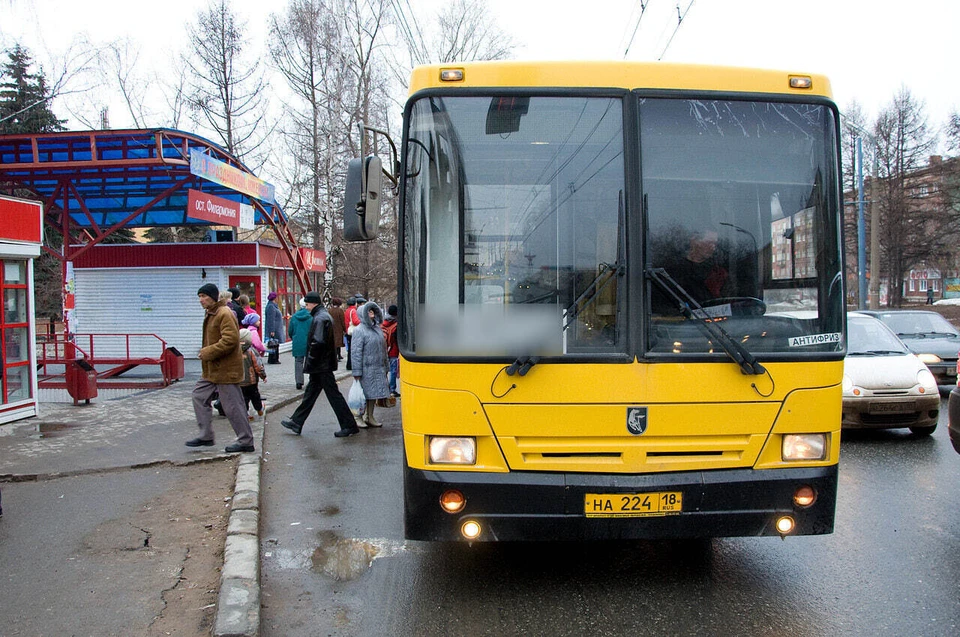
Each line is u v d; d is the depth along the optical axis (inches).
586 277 163.3
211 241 898.7
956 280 2719.0
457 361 160.1
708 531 159.6
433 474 159.3
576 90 168.7
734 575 184.9
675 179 167.6
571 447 159.0
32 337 401.7
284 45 1198.3
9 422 384.8
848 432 378.0
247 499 242.7
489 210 166.1
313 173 1234.6
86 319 866.1
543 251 164.6
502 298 162.9
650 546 207.6
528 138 168.1
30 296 400.2
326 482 287.7
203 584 177.0
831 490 164.1
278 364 797.2
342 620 162.6
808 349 166.1
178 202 813.2
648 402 159.6
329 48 1144.8
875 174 1164.5
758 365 159.9
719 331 161.3
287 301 997.8
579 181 166.6
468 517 158.4
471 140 168.2
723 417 161.0
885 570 186.4
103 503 246.8
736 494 159.2
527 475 158.6
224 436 355.9
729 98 171.5
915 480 276.8
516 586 180.1
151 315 860.6
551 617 161.9
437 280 164.1
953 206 1658.5
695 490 157.8
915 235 1750.7
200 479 279.3
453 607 168.2
